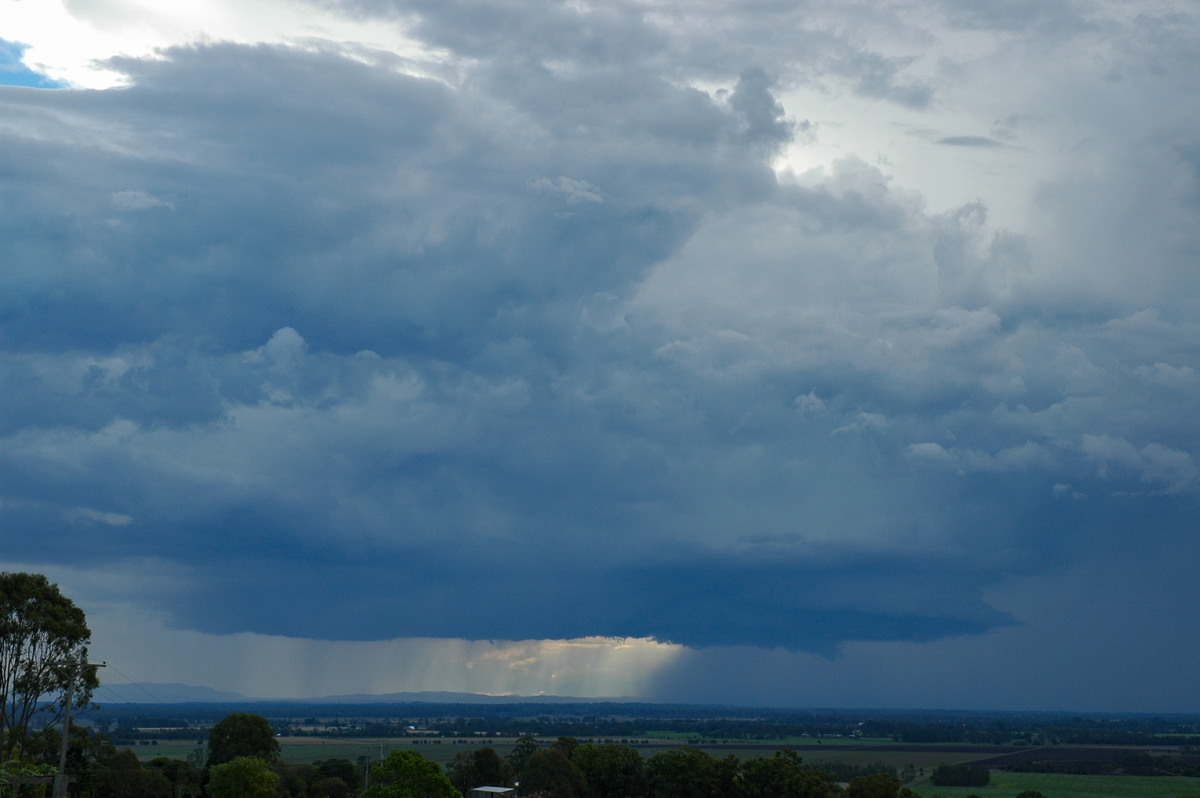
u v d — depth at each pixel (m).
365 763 197.75
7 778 97.75
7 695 116.38
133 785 138.00
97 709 126.06
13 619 115.56
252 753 152.38
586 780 150.75
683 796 143.38
